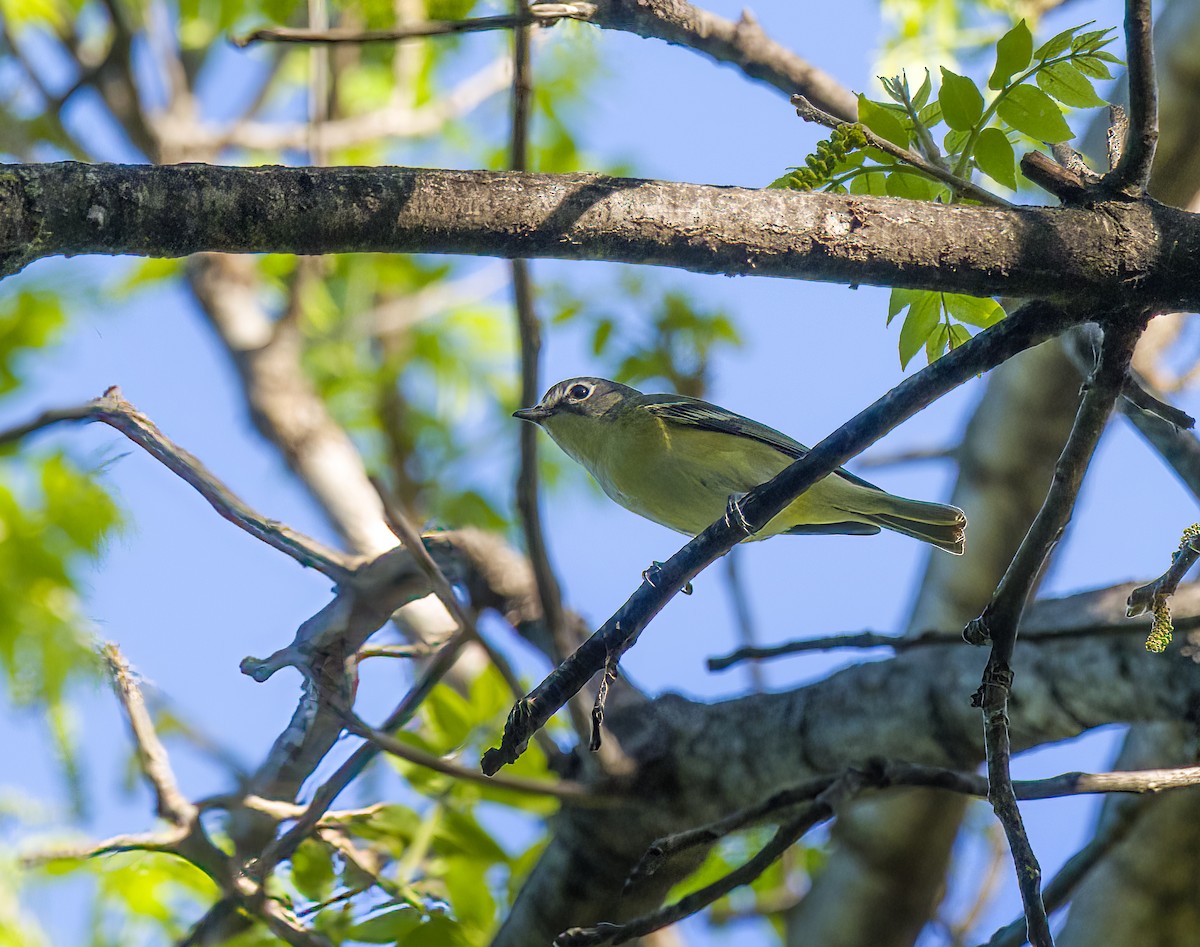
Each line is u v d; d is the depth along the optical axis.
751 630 13.78
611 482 12.50
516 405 19.22
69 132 17.88
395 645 10.03
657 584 6.91
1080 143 12.76
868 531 11.91
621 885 10.87
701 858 11.00
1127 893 10.91
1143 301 6.79
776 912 13.73
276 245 6.18
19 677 10.27
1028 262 6.70
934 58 14.97
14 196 5.84
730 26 10.84
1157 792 8.04
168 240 6.05
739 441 11.88
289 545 9.73
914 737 10.48
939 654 10.62
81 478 11.73
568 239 6.41
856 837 13.32
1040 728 10.03
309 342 19.58
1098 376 6.83
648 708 11.23
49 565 11.38
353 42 7.23
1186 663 9.26
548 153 18.73
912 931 13.20
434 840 10.83
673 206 6.51
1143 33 6.48
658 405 12.23
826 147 7.41
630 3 8.47
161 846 9.40
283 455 17.28
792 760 10.70
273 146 18.81
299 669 9.55
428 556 9.55
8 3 17.83
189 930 10.49
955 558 13.98
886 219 6.70
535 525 10.14
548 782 10.52
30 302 16.20
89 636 10.23
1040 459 13.68
